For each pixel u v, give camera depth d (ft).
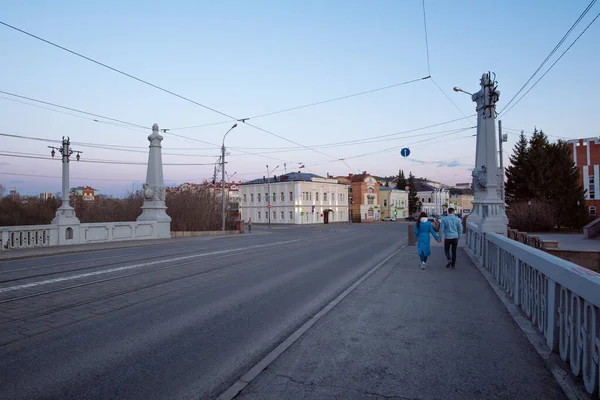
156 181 89.35
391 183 372.38
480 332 17.58
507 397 11.41
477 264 40.57
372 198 284.20
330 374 13.20
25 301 23.77
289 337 17.01
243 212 255.09
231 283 30.01
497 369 13.43
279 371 13.48
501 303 23.31
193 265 39.93
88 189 280.10
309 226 204.85
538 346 15.31
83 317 20.27
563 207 122.62
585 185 145.07
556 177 128.88
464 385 12.23
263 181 245.86
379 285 29.25
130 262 42.68
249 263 41.91
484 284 29.53
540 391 11.75
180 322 19.47
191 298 24.80
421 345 15.97
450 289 27.68
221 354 15.25
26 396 11.68
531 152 132.26
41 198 157.69
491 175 43.39
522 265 20.65
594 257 39.06
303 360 14.47
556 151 131.13
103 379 12.89
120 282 30.14
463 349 15.44
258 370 13.50
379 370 13.50
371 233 121.49
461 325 18.72
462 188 424.05
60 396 11.69
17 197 146.51
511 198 137.80
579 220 125.18
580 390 11.45
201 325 19.02
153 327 18.66
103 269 37.06
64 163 70.18
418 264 41.47
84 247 63.05
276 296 25.67
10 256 49.73
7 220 132.16
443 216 39.50
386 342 16.39
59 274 34.19
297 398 11.50
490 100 44.78
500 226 40.19
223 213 123.95
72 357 14.79
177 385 12.51
